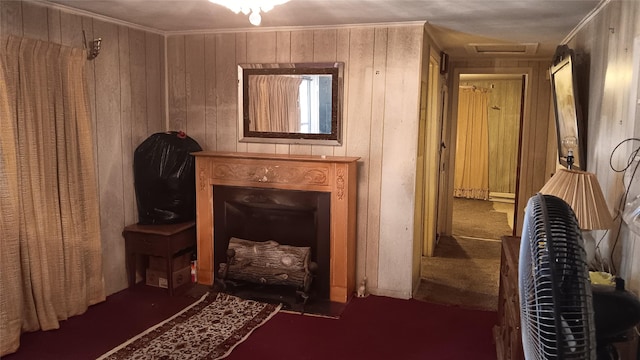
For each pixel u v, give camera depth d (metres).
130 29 3.87
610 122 2.45
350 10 3.19
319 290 3.77
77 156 3.33
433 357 2.93
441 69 4.85
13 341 2.87
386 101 3.73
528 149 5.53
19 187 2.93
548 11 3.03
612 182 2.37
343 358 2.90
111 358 2.83
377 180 3.83
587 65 3.10
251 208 3.86
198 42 4.20
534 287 0.98
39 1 3.07
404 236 3.82
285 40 3.94
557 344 0.88
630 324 1.57
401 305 3.72
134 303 3.64
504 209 7.90
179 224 4.00
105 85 3.66
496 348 2.94
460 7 3.02
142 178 3.92
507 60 5.50
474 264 4.87
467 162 8.83
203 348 2.97
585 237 2.89
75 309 3.37
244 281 3.86
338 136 3.88
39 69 3.02
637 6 2.06
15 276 2.89
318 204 3.67
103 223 3.72
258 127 4.11
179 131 4.24
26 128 2.94
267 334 3.19
